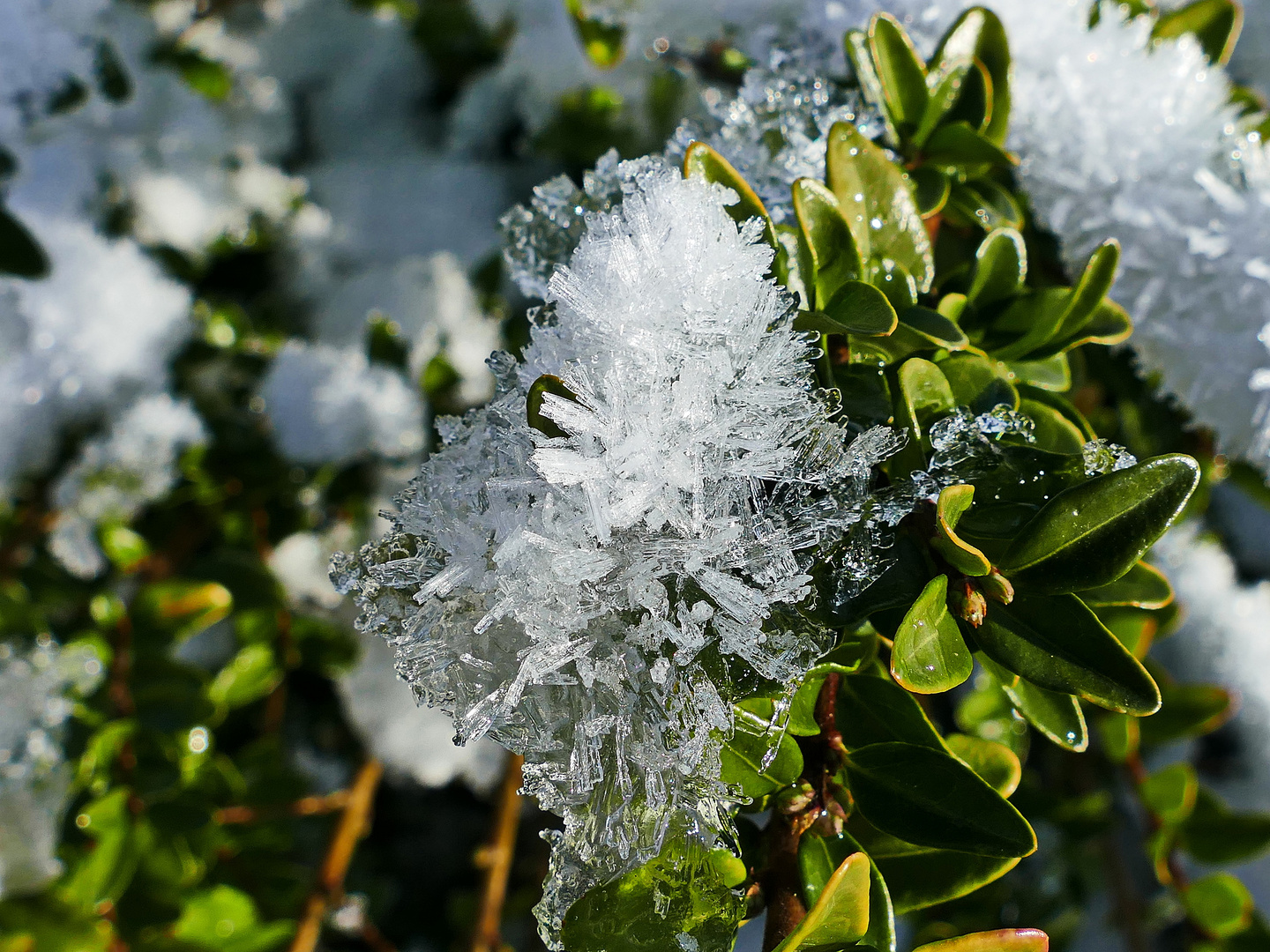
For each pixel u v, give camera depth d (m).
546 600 0.23
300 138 0.62
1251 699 0.48
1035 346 0.27
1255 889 0.47
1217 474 0.34
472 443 0.24
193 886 0.42
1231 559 0.54
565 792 0.24
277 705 0.54
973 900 0.45
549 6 0.48
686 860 0.24
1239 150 0.30
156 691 0.42
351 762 0.59
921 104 0.28
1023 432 0.25
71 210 0.48
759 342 0.24
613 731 0.24
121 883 0.38
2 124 0.42
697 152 0.25
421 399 0.50
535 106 0.49
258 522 0.50
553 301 0.25
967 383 0.25
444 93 0.60
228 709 0.47
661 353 0.23
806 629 0.24
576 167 0.49
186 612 0.44
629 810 0.24
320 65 0.60
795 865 0.24
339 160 0.60
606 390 0.23
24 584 0.46
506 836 0.48
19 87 0.41
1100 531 0.24
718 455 0.23
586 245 0.24
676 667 0.23
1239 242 0.29
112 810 0.39
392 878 0.60
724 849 0.24
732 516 0.24
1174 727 0.40
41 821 0.40
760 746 0.24
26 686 0.40
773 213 0.28
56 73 0.41
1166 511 0.24
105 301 0.45
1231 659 0.48
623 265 0.24
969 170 0.29
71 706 0.41
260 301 0.59
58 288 0.44
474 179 0.55
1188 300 0.29
